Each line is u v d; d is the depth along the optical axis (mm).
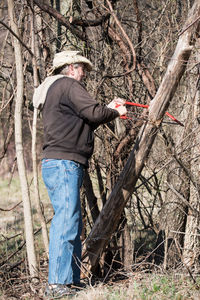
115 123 5297
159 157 5270
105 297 3930
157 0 5879
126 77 5246
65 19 4809
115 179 5145
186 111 4996
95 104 4039
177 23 5355
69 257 4133
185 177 4941
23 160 4473
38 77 4781
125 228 5188
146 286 4184
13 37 4492
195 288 4180
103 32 5047
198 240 4844
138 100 5312
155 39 5469
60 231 4113
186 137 4609
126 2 5883
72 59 4348
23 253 5855
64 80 4199
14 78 5336
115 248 4918
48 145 4238
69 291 4133
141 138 4367
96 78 5133
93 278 4844
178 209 5070
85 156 4238
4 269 4934
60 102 4164
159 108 4258
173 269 4629
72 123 4145
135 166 4410
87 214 5301
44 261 5566
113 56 5215
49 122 4211
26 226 4520
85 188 5148
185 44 4059
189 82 4668
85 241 4699
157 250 5191
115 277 4984
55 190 4176
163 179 5773
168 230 4871
